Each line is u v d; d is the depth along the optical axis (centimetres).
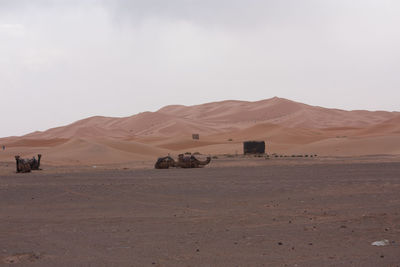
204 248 1245
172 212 1898
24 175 4069
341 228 1496
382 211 1827
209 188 2789
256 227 1538
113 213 1897
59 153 7938
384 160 5931
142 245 1293
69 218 1783
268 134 15250
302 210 1897
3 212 1969
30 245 1312
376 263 1062
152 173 4094
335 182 2998
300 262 1086
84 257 1167
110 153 7825
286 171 4059
